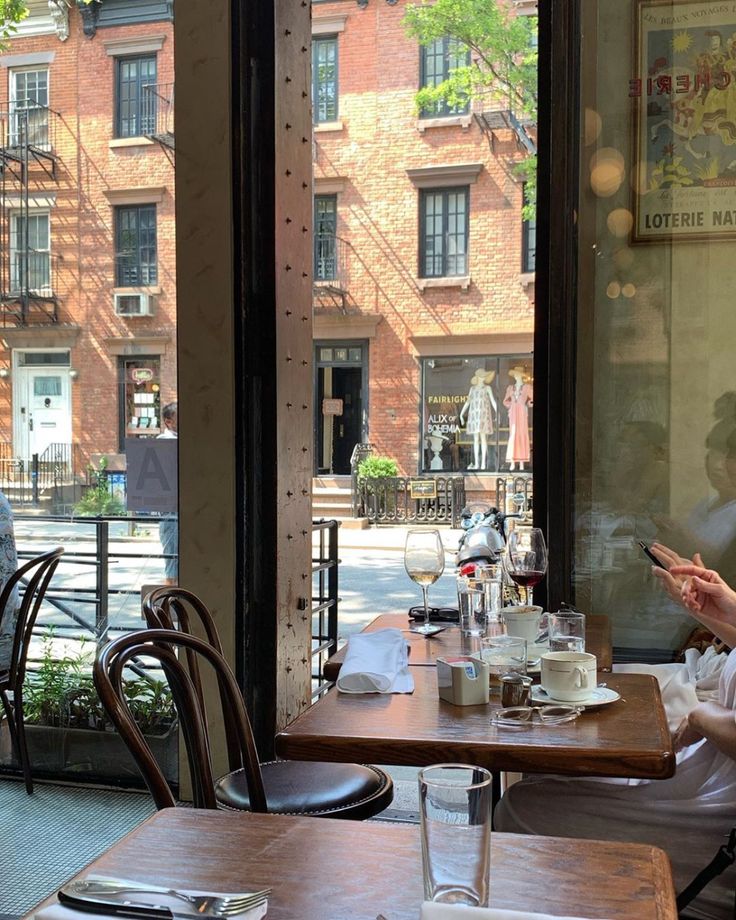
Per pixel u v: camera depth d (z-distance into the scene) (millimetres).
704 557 2979
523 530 2398
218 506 3268
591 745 1562
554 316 2947
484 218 13945
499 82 13391
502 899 934
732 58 2906
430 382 14398
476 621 2221
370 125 14211
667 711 2262
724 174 2934
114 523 3773
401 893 961
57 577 3811
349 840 1104
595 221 2996
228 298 3250
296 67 3402
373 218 14359
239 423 3244
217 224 3254
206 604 3279
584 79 2975
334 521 4387
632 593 3010
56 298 6219
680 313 2977
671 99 2943
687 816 1980
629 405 3008
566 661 1810
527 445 14023
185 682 1601
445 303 14227
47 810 3330
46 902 964
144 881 995
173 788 3471
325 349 14750
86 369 6078
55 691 3668
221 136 3232
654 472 3004
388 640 2258
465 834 872
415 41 13836
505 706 1803
